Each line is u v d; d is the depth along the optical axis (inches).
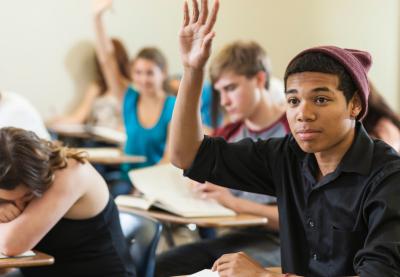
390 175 54.6
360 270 51.2
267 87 103.8
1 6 213.5
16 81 217.0
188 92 63.9
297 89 55.1
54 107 222.4
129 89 170.7
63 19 222.7
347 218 57.2
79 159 81.8
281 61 251.9
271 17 249.6
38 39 219.5
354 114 56.7
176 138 65.8
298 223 62.9
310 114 54.6
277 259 95.8
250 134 104.9
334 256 58.4
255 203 98.7
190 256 96.7
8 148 74.4
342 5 251.8
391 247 51.1
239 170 66.6
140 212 93.7
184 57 63.1
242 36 246.2
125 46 231.3
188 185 99.7
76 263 81.0
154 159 166.2
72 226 80.1
